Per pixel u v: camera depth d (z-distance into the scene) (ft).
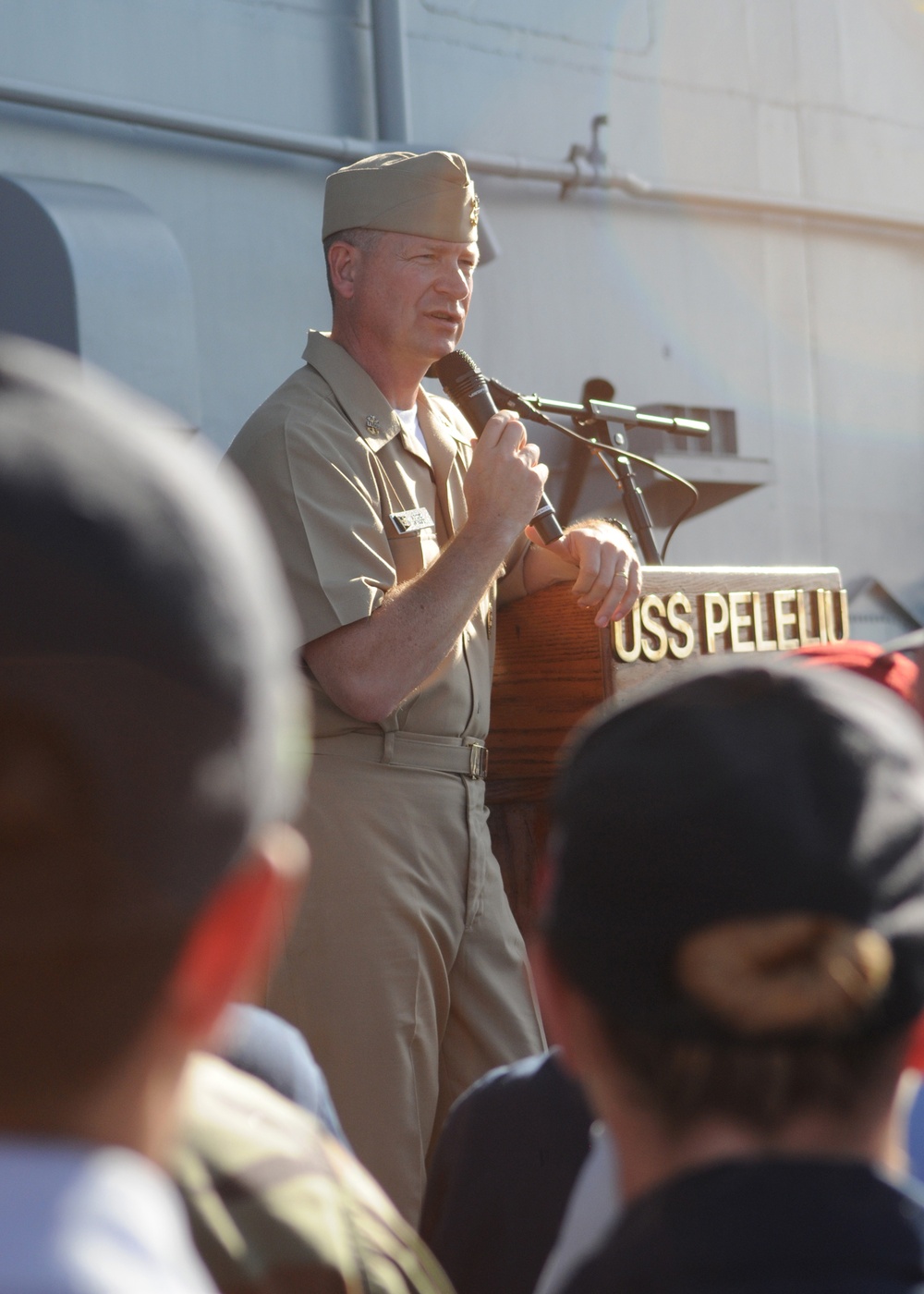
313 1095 7.37
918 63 46.09
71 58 31.19
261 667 3.90
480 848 16.81
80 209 26.61
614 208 39.52
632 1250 5.00
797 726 5.32
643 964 5.11
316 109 34.65
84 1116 3.80
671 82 40.91
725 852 5.06
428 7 36.60
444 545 18.03
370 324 17.62
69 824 3.55
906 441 45.47
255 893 4.07
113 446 3.73
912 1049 5.17
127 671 3.56
